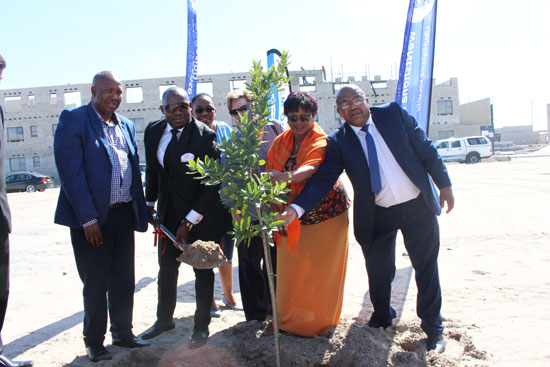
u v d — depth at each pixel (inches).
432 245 147.7
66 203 144.2
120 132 154.1
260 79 124.3
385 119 147.8
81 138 142.9
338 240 150.0
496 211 428.8
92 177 142.6
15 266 298.7
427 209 148.4
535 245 279.6
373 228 153.2
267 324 162.7
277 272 156.6
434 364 132.2
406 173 145.0
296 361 137.9
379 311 157.5
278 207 149.6
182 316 184.7
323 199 147.0
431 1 235.6
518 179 740.0
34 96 1916.8
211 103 197.3
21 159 1926.7
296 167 147.9
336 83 1957.4
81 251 144.3
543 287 198.4
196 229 158.9
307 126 144.7
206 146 159.6
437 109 2046.0
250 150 122.1
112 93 145.3
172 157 157.4
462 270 234.4
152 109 1909.4
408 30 243.1
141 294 227.0
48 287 244.2
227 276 195.2
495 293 194.5
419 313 148.3
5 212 139.3
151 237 403.2
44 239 404.2
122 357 144.7
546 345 142.3
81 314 197.9
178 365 142.7
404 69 245.0
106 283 146.2
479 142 1355.8
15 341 167.9
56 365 143.7
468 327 157.6
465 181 761.6
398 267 247.6
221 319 179.3
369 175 147.4
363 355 136.4
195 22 317.1
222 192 121.5
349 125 151.3
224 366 142.2
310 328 150.4
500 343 145.3
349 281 229.0
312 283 148.8
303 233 148.7
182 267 281.3
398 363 134.0
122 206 151.9
